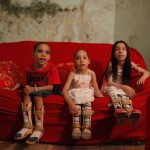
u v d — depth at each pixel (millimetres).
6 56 2857
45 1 3131
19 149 2145
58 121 2182
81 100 2174
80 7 3154
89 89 2295
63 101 2176
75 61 2404
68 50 2938
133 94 2283
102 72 2865
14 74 2729
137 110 2084
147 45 3289
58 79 2441
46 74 2412
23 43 2973
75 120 2129
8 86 2570
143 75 2566
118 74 2652
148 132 1649
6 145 2217
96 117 2164
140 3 3184
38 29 3209
